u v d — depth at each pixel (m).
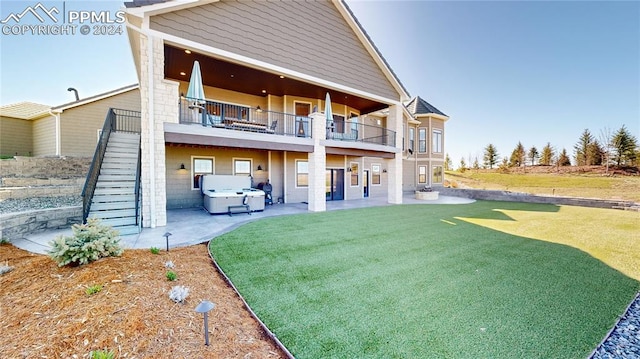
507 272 4.09
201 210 10.00
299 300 3.10
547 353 2.24
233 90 11.54
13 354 1.96
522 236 6.40
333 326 2.58
